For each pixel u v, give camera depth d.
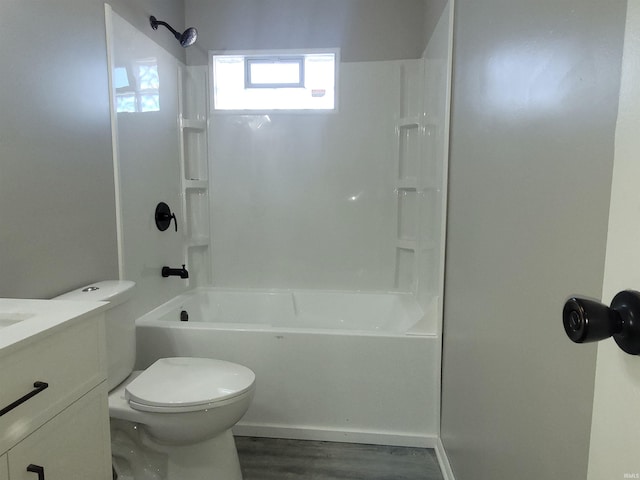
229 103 2.69
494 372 1.07
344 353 1.83
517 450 0.90
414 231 2.56
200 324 1.93
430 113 2.09
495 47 1.07
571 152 0.67
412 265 2.60
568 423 0.67
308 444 1.84
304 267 2.72
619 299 0.46
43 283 1.35
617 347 0.49
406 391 1.83
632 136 0.46
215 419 1.35
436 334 1.81
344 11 2.54
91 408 0.97
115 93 1.77
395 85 2.54
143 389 1.36
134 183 1.95
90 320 0.96
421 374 1.81
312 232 2.70
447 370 1.66
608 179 0.56
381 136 2.59
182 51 2.57
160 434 1.35
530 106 0.84
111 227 1.76
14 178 1.23
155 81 2.18
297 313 2.67
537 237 0.80
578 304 0.47
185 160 2.60
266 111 2.65
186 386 1.39
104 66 1.71
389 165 2.60
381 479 1.62
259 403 1.89
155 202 2.19
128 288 1.52
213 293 2.67
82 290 1.47
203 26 2.62
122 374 1.50
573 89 0.66
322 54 2.59
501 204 1.02
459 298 1.47
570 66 0.67
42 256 1.35
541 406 0.78
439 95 1.85
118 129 1.79
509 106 0.96
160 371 1.49
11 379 0.74
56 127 1.41
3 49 1.19
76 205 1.52
